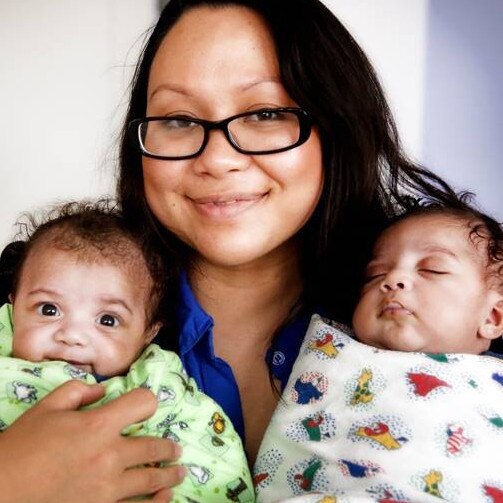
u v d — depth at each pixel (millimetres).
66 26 2779
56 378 972
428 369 949
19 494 738
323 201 1095
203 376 1073
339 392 961
